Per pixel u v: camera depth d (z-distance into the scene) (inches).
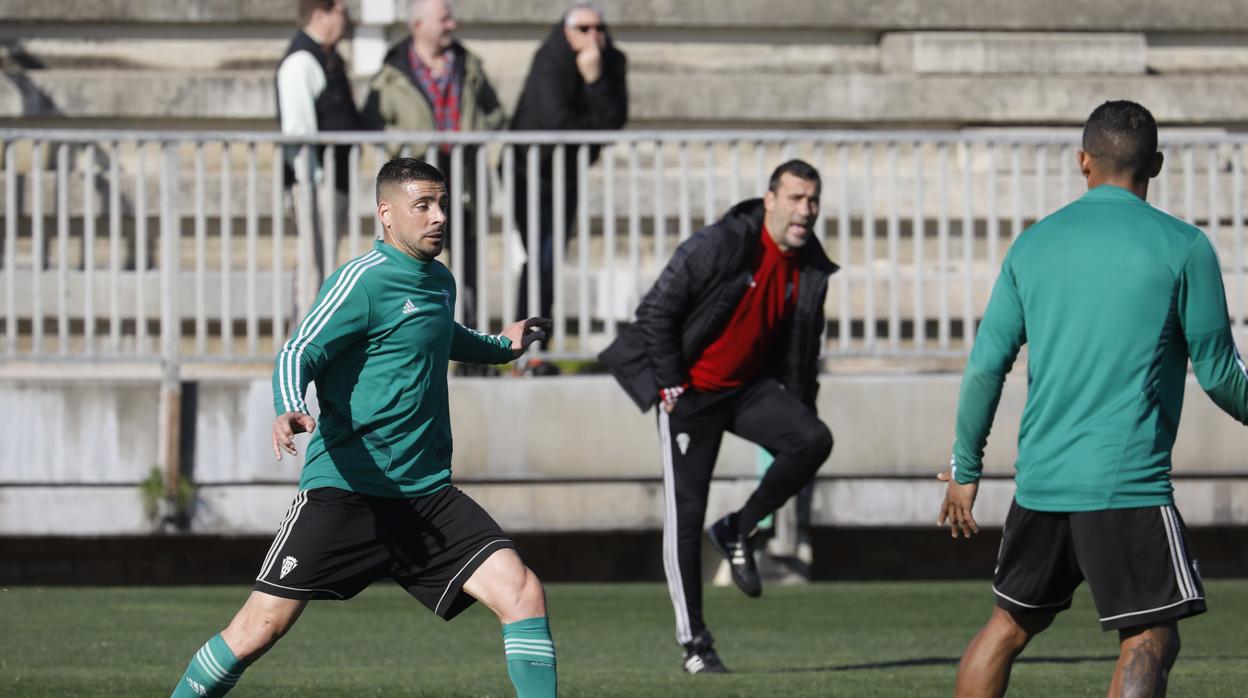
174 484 1378.0
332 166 1397.6
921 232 1429.6
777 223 991.0
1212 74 1958.7
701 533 1002.1
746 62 1909.4
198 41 1867.6
